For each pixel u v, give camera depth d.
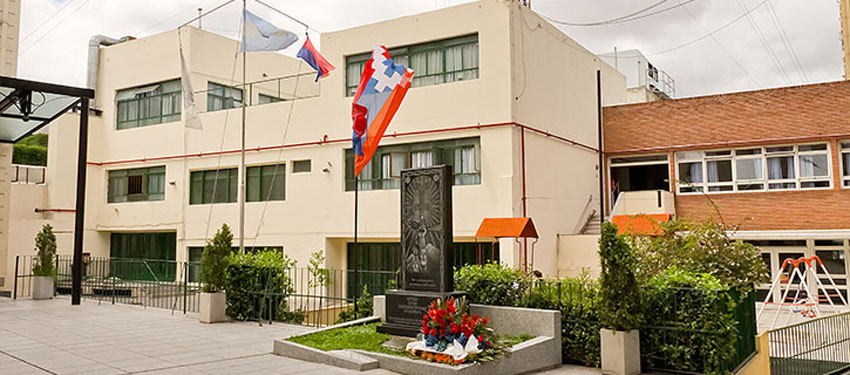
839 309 21.34
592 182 25.52
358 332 11.40
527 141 20.48
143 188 27.23
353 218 22.12
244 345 11.63
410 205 11.51
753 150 24.22
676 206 25.09
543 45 22.14
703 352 9.49
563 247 21.92
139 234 27.80
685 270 10.62
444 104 20.81
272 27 19.20
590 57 26.42
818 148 23.16
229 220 24.98
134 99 27.94
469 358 9.12
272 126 24.30
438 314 9.55
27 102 17.36
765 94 23.97
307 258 23.03
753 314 11.26
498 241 20.17
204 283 14.68
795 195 23.22
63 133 27.05
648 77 40.38
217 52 27.20
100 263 21.81
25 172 27.52
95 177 28.16
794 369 12.25
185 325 13.98
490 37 20.22
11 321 14.34
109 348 11.12
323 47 23.27
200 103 26.28
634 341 9.83
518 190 19.66
